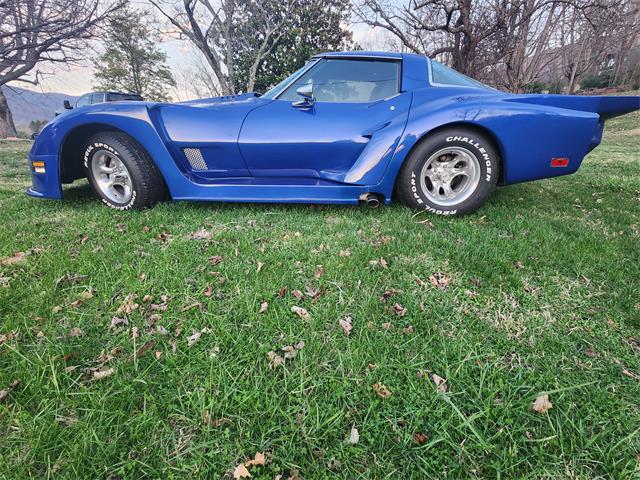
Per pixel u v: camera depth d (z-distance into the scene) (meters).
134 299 1.67
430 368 1.31
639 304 1.67
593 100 2.64
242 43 13.66
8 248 2.15
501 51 10.05
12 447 1.01
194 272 1.90
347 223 2.63
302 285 1.80
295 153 2.79
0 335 1.40
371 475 0.97
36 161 2.98
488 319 1.59
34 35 15.37
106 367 1.28
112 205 3.00
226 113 2.80
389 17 10.34
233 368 1.28
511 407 1.16
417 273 1.93
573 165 2.69
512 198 3.46
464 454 1.02
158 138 2.75
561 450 1.04
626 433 1.09
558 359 1.37
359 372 1.27
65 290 1.72
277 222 2.69
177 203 3.07
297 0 13.88
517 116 2.58
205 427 1.08
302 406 1.15
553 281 1.87
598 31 9.99
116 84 27.55
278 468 0.98
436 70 2.95
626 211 3.12
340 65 2.92
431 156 2.73
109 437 1.04
